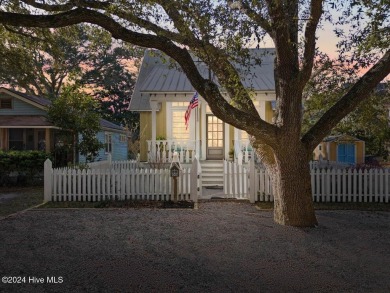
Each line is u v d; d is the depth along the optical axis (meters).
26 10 10.77
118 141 33.06
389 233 7.84
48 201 12.24
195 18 7.75
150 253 6.37
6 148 20.97
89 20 8.18
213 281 5.04
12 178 17.73
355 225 8.63
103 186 12.39
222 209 10.80
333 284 4.95
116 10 8.12
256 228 8.31
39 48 15.57
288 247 6.77
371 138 22.39
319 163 18.11
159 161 16.33
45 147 20.50
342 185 12.16
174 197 12.14
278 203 8.93
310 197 8.64
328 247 6.77
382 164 21.53
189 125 18.92
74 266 5.66
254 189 12.01
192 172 12.15
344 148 22.34
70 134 19.64
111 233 7.86
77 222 9.02
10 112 21.72
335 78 10.05
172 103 19.09
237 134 17.42
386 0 7.34
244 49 7.95
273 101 17.86
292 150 8.38
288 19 7.81
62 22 8.12
